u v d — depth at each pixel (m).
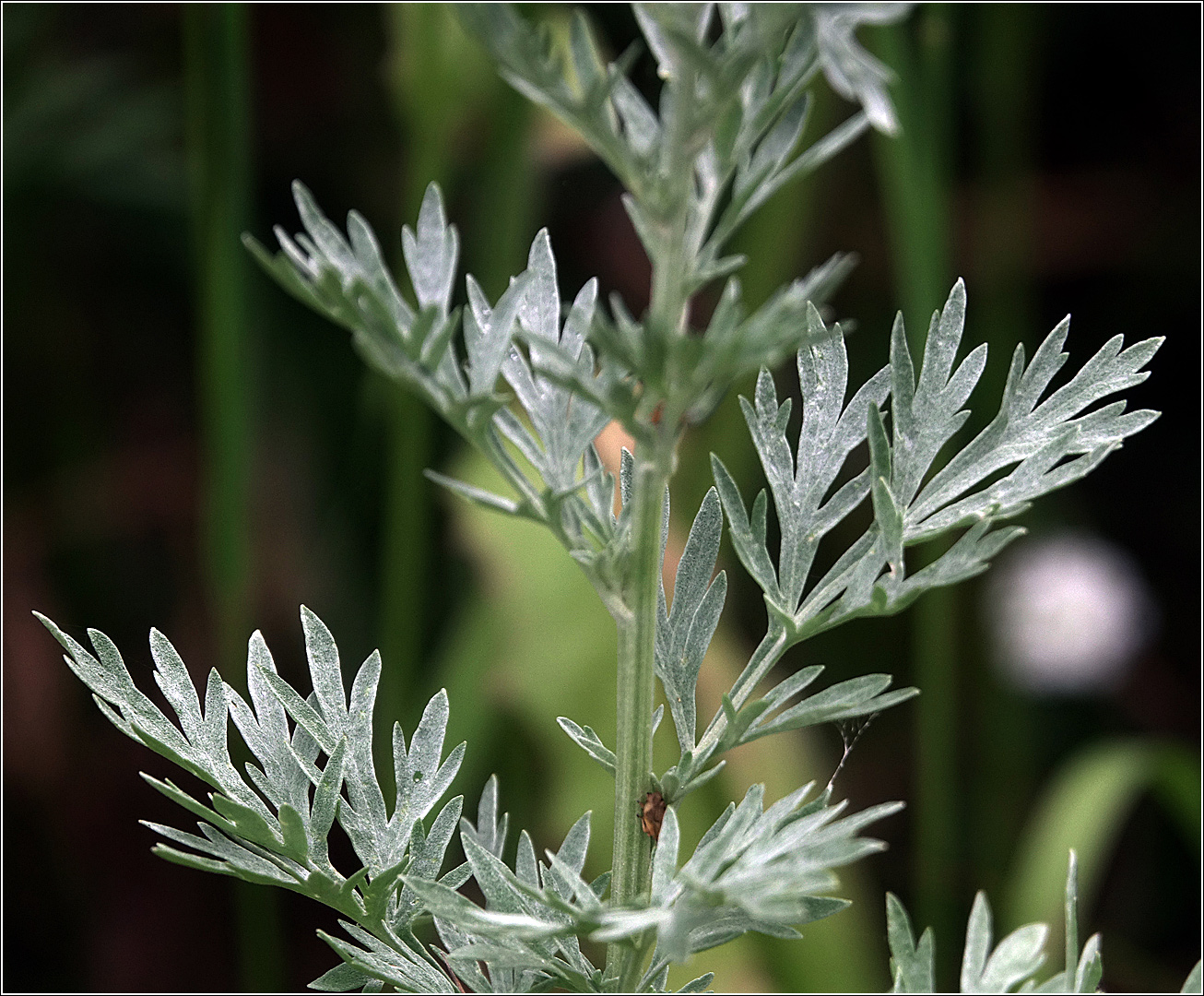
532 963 0.75
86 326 2.16
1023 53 1.89
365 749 0.77
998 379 1.94
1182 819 1.69
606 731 1.46
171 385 2.22
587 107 0.73
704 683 1.44
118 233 2.13
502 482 1.55
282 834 0.75
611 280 2.02
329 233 0.73
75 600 2.09
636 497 0.74
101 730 2.07
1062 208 2.30
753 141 0.74
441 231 0.73
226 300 1.61
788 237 1.70
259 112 2.12
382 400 1.79
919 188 1.64
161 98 2.09
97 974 1.97
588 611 1.49
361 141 2.14
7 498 2.09
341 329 2.20
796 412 1.75
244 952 1.68
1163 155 2.29
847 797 2.15
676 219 0.73
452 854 1.47
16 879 1.98
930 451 0.77
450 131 1.59
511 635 1.49
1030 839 2.04
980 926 0.75
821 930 1.39
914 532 0.76
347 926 0.76
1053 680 2.04
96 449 2.16
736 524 0.76
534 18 1.53
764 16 0.72
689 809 1.38
